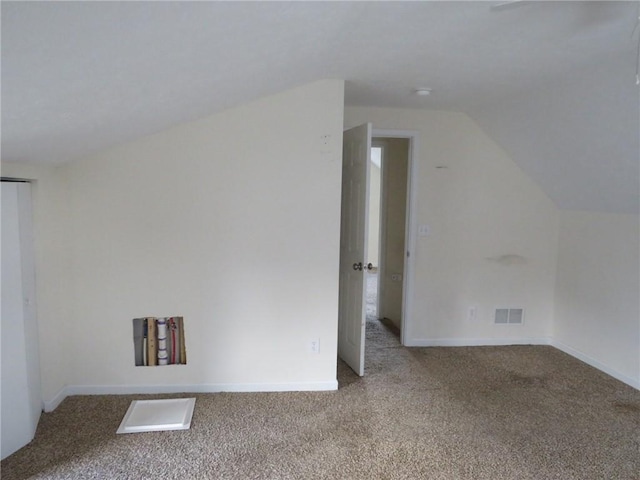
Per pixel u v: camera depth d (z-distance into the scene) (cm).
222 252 308
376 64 260
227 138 301
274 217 310
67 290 299
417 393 319
